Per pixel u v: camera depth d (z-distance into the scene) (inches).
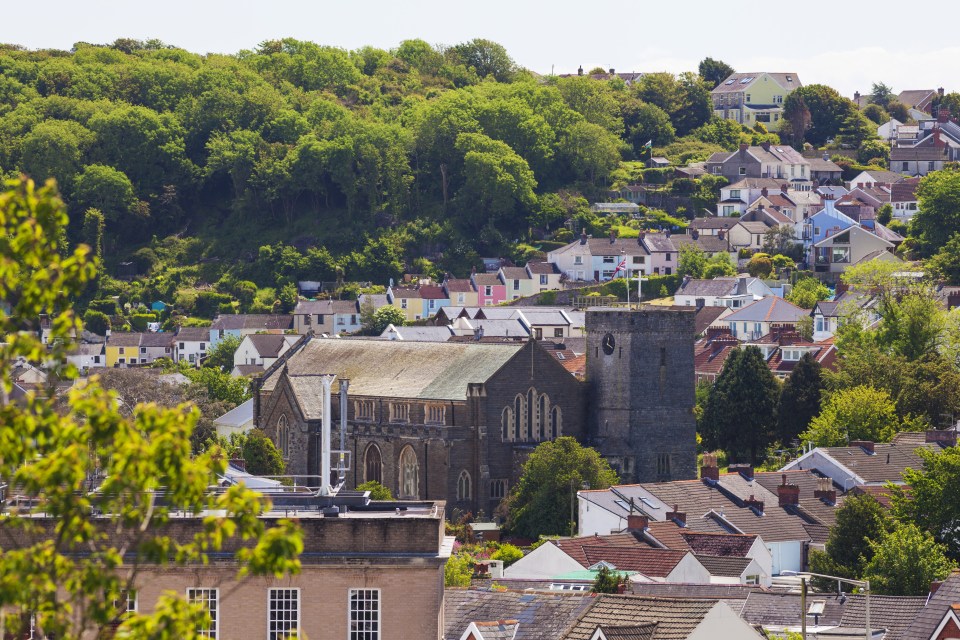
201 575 3528.5
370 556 3560.5
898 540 5944.9
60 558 2092.8
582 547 6200.8
